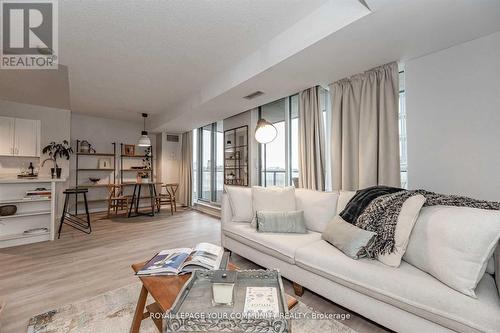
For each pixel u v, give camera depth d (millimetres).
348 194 2336
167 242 3408
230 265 1654
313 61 2324
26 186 3604
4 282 2184
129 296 1952
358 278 1521
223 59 2857
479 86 1936
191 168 6488
